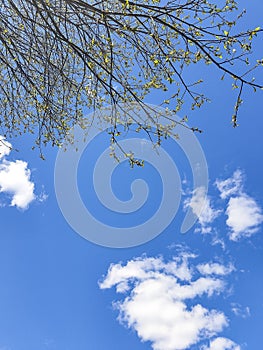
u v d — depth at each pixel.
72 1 3.41
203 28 3.32
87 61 3.79
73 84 4.05
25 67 4.19
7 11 4.22
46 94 4.37
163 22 3.32
